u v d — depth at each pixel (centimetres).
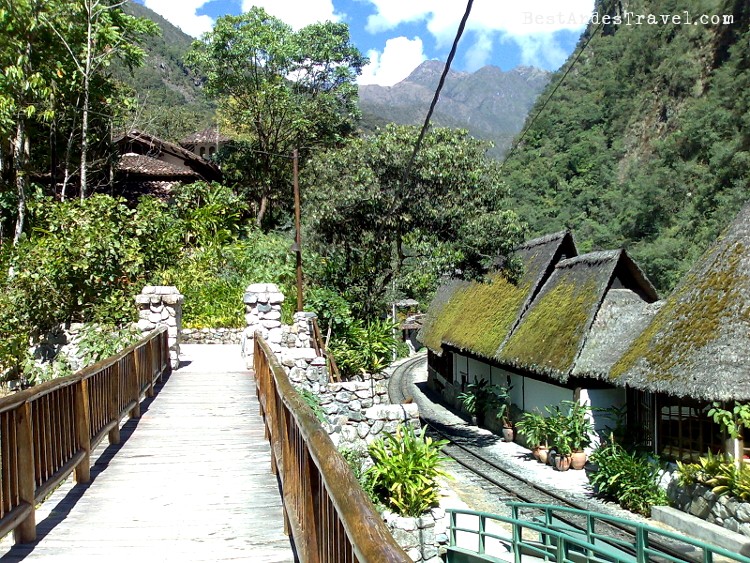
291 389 525
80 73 2433
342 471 279
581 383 1744
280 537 503
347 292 2236
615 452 1514
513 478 1653
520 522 945
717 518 1212
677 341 1434
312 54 3988
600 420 1739
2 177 2391
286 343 1650
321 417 1237
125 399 873
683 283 1585
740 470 1205
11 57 2145
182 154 3678
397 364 4009
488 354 2209
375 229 2027
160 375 1281
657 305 1686
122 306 1647
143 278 1942
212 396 1134
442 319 2952
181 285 2198
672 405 1456
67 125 2709
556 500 1460
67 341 1576
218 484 644
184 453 764
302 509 418
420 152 1928
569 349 1755
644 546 846
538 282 2194
